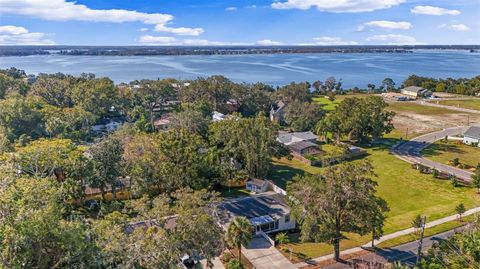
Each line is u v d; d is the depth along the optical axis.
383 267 34.00
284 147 66.00
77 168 45.59
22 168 43.28
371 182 33.53
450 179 59.00
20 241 17.48
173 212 32.41
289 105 105.88
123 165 48.78
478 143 79.25
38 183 26.86
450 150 77.00
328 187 33.34
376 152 76.69
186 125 73.50
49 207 21.06
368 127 82.31
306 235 34.44
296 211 35.81
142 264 23.14
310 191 34.16
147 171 48.00
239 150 60.25
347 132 83.56
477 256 24.44
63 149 48.72
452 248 27.78
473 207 48.69
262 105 119.38
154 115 103.88
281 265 35.72
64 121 79.31
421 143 82.75
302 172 66.06
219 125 68.12
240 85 122.81
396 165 67.50
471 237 25.94
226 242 33.84
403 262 35.34
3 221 18.33
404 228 42.94
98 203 47.78
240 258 34.91
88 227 24.56
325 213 34.06
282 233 41.19
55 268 18.77
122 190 52.22
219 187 56.69
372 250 38.06
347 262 35.81
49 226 18.78
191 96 115.75
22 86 107.19
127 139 57.06
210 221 30.53
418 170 64.12
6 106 74.50
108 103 101.88
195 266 30.33
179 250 27.62
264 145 59.31
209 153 57.28
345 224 34.66
